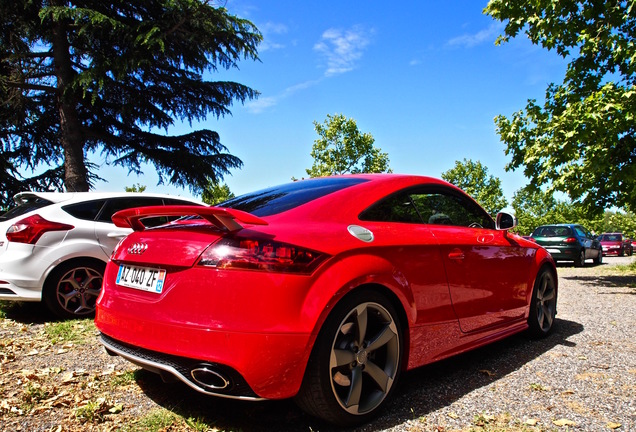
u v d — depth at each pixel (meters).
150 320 2.29
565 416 2.54
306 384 2.25
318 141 29.84
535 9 9.35
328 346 2.26
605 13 8.65
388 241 2.67
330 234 2.45
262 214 2.62
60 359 3.64
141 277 2.51
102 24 12.08
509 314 3.76
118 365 3.49
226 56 15.14
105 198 5.51
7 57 13.77
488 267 3.47
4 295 4.83
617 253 26.38
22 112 14.15
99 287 5.28
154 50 13.47
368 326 2.64
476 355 3.77
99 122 16.16
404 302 2.66
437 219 3.28
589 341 4.23
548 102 10.05
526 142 9.43
